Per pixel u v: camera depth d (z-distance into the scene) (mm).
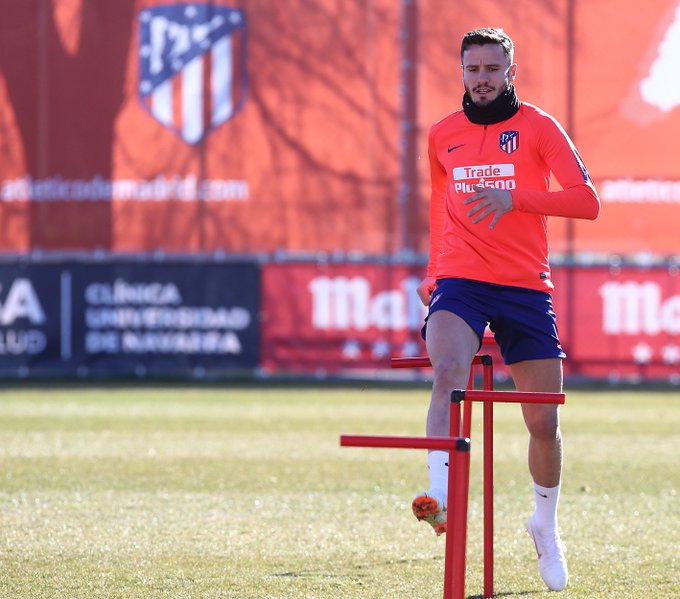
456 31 55094
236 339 54531
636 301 53750
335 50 55375
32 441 34219
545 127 16812
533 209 15992
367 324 54531
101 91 55719
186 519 22703
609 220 55031
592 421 40250
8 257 55625
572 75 54938
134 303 54562
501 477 28172
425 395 49094
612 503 24844
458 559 12547
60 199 55656
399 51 55156
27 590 17031
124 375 56500
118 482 27062
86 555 19469
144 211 55594
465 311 16750
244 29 55594
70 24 55688
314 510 23781
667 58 54781
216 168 55594
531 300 16938
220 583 17531
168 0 55656
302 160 55406
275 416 40875
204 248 55562
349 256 54969
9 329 54375
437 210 18328
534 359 16969
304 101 55469
